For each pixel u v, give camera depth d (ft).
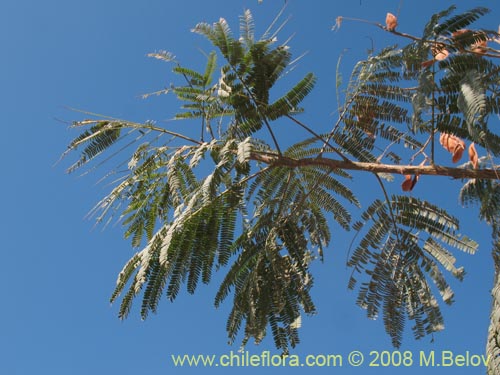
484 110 12.51
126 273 16.35
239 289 17.67
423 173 16.44
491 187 17.43
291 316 17.39
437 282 17.17
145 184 17.93
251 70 16.08
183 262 15.98
